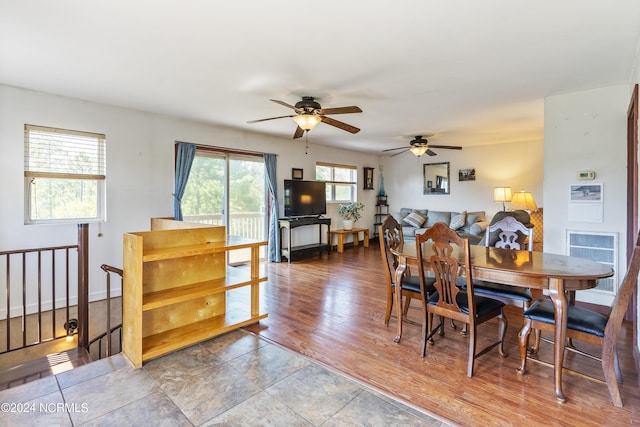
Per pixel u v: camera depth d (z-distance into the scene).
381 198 8.86
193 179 5.10
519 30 2.28
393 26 2.22
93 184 4.03
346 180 7.98
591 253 3.54
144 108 4.22
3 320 3.38
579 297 3.61
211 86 3.39
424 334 2.51
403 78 3.18
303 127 3.71
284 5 1.97
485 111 4.39
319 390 2.08
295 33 2.31
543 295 3.99
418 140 5.84
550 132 3.75
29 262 3.54
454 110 4.34
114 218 4.14
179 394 2.04
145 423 1.78
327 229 7.35
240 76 3.12
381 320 3.23
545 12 2.05
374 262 6.07
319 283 4.59
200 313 3.01
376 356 2.51
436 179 8.06
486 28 2.25
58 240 3.72
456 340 2.80
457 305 2.33
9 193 3.41
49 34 2.33
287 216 6.28
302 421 1.79
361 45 2.49
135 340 2.36
